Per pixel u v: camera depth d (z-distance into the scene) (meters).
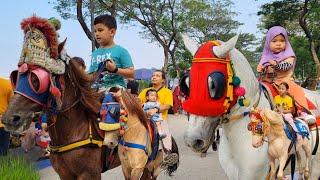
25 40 1.78
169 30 14.19
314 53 12.28
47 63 1.78
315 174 2.34
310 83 11.71
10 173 2.56
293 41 17.25
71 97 1.96
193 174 3.73
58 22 2.14
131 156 2.22
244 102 1.85
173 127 7.62
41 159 4.05
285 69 2.27
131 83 2.54
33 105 1.77
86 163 1.97
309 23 12.97
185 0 14.34
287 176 2.78
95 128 2.02
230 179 1.99
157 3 13.88
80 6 9.09
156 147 2.37
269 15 12.63
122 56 2.26
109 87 2.19
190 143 1.79
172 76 17.81
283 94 2.15
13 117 1.72
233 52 1.85
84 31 9.17
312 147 2.28
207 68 1.75
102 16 2.28
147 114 2.41
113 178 3.55
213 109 1.74
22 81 1.76
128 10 13.17
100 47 2.33
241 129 1.90
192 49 1.88
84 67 2.18
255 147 1.85
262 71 2.31
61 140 1.96
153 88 2.61
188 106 1.76
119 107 2.06
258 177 1.93
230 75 1.79
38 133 4.08
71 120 1.96
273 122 1.94
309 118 2.19
